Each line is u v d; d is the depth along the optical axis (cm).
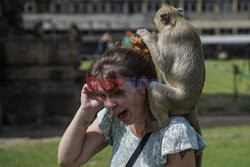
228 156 516
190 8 4962
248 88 1523
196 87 223
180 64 235
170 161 163
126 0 4738
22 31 1337
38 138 678
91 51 3909
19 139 668
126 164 175
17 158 508
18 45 829
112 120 190
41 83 849
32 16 4056
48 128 778
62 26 3569
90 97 188
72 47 848
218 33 4691
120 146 182
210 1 4947
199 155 184
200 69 229
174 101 206
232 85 1642
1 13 1133
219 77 1962
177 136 160
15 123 810
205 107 1084
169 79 241
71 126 190
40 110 840
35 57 837
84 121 188
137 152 172
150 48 246
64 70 852
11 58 830
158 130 168
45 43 836
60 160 191
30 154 534
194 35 248
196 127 212
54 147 585
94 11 4712
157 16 284
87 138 197
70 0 4572
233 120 898
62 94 852
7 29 1067
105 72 163
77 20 4038
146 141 170
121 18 4034
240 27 4753
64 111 852
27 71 838
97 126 200
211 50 3981
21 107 832
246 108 1045
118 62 165
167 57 244
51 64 847
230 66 2800
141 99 171
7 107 823
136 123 175
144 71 172
